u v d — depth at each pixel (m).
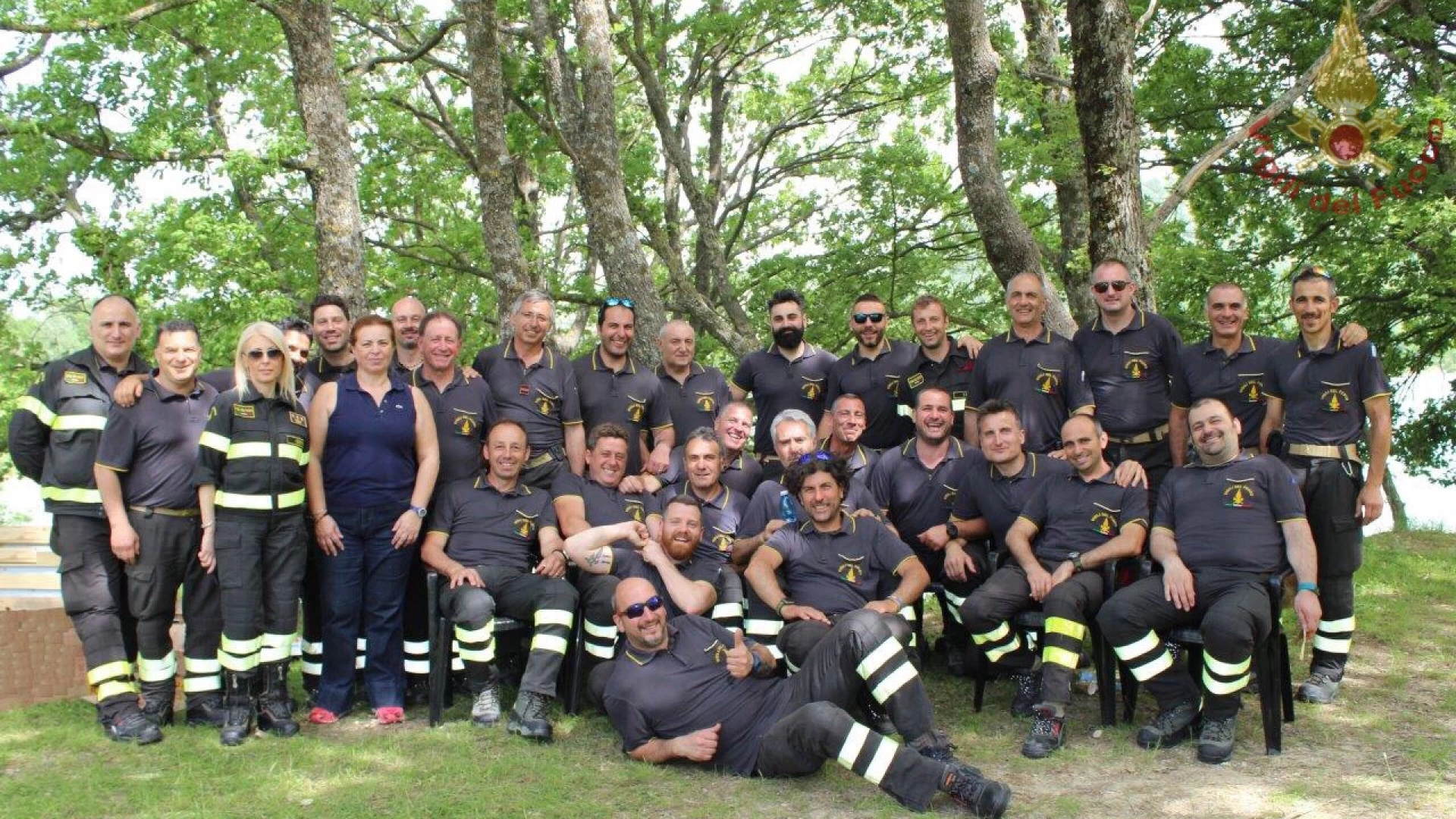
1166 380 6.07
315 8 9.94
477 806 4.22
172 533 5.15
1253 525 4.93
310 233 15.92
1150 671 4.88
